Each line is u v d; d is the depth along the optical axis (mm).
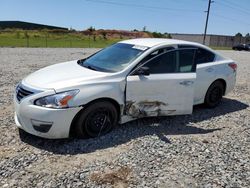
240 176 4012
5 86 8102
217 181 3850
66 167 3943
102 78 4809
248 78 11867
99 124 4863
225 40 77812
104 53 5871
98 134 4891
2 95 7098
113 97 4840
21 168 3859
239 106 7426
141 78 5109
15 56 16391
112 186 3576
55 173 3785
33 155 4203
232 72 7105
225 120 6270
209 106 6926
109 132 5086
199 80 6328
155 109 5367
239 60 22609
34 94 4406
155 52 5438
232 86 7242
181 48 5848
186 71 5824
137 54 5355
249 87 9969
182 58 5805
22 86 4703
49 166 3945
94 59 5758
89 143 4652
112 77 4891
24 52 19625
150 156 4383
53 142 4609
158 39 6137
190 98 5668
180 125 5785
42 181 3598
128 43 5930
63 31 66188
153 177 3830
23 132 4906
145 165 4109
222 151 4734
